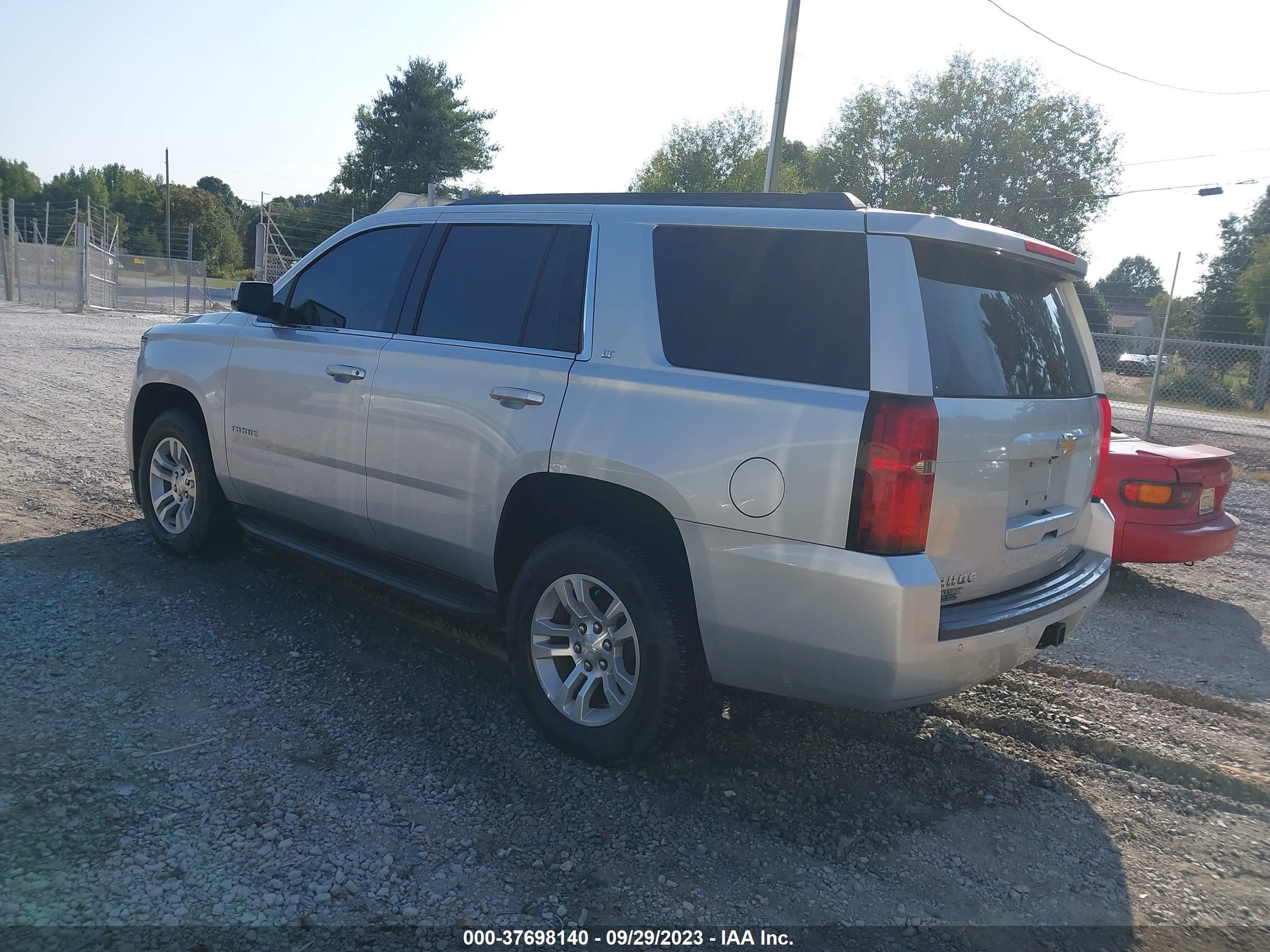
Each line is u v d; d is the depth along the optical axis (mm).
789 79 14305
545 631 3590
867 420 2830
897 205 42562
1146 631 5582
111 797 2949
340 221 47750
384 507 4137
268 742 3414
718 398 3117
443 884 2703
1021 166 42031
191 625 4406
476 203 4211
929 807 3371
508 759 3467
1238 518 9352
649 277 3469
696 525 3113
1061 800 3494
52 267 30078
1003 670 3223
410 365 4016
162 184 83625
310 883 2645
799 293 3125
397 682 4031
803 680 3051
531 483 3602
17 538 5457
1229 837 3307
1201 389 19672
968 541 3027
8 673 3719
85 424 9281
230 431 4875
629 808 3201
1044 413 3348
